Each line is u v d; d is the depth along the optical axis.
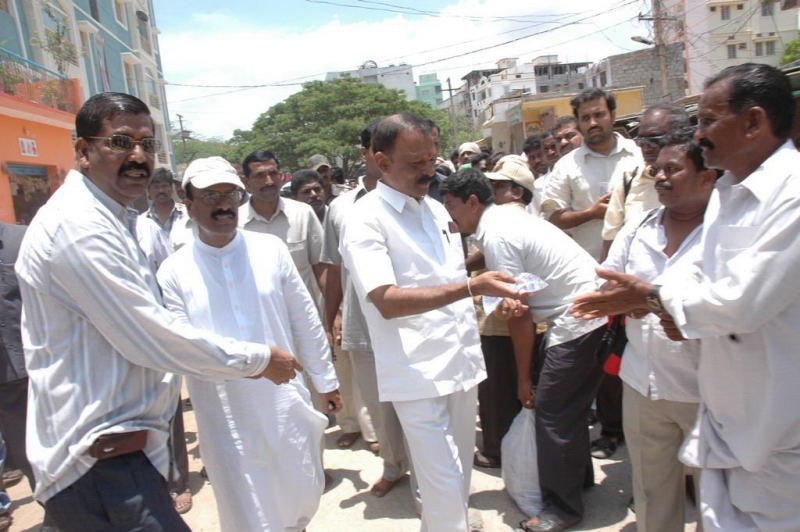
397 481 3.66
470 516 3.12
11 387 3.42
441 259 2.63
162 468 2.02
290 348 2.64
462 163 7.76
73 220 1.83
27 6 13.81
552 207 4.26
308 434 2.63
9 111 10.57
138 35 24.83
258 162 3.83
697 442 2.04
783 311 1.75
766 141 1.78
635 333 2.39
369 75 67.19
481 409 3.73
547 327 3.14
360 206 2.56
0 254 3.38
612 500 3.24
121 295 1.84
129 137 1.95
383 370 2.54
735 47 33.19
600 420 3.81
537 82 60.06
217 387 2.45
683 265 2.23
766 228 1.71
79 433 1.86
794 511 1.82
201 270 2.50
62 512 1.90
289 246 3.99
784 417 1.78
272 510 2.49
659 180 2.28
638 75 31.11
